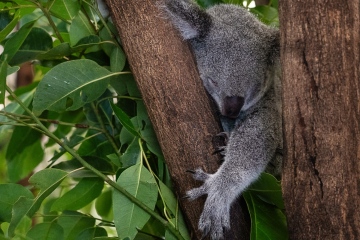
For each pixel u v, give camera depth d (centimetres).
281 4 388
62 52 484
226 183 469
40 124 421
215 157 447
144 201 424
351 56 365
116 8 456
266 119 538
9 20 519
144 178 431
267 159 511
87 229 472
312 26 370
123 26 453
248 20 590
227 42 559
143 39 445
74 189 496
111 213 611
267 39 579
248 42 564
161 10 458
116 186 418
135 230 414
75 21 493
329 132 368
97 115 505
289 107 383
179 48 447
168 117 432
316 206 372
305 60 374
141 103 479
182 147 430
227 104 546
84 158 500
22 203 414
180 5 522
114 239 431
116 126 532
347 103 366
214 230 439
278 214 442
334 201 368
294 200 382
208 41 560
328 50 366
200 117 435
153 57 440
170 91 434
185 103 434
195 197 432
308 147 374
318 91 370
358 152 367
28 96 555
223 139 461
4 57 458
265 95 569
